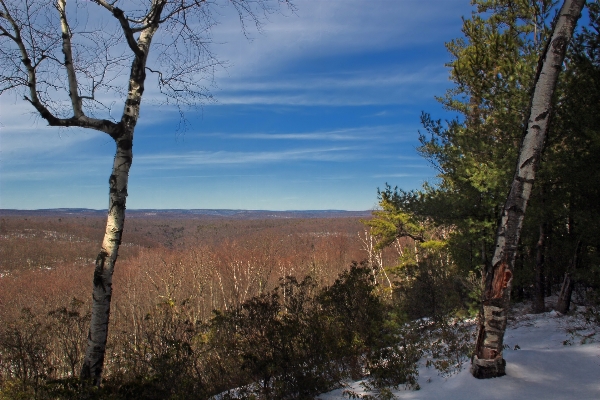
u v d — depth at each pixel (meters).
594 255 8.05
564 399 4.25
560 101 8.38
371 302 7.54
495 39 10.23
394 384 5.68
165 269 33.59
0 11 5.12
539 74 4.95
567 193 8.62
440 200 10.02
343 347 6.59
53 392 5.03
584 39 8.15
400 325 8.70
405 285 11.67
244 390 5.94
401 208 10.81
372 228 13.47
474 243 9.82
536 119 4.91
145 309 25.98
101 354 5.77
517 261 10.38
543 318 8.51
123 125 5.97
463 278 10.31
